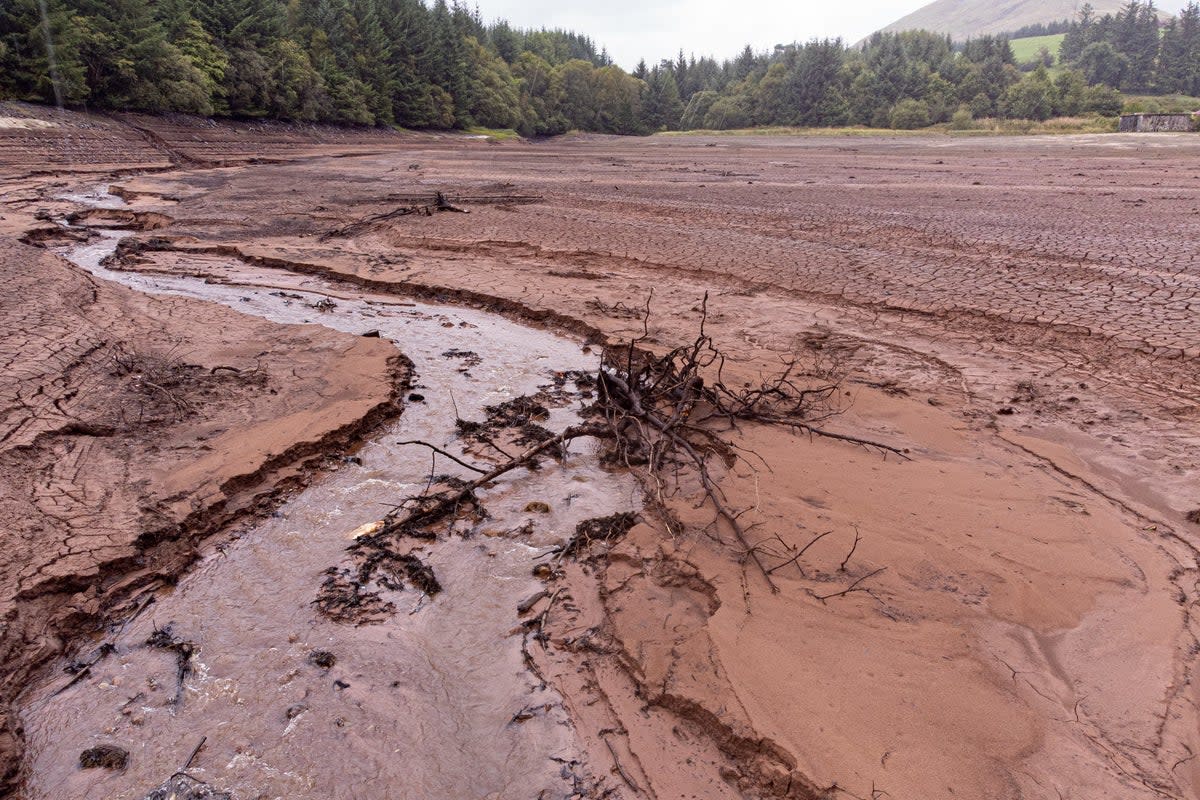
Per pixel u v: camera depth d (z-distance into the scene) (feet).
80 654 14.46
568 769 12.02
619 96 366.63
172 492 18.81
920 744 11.71
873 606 14.90
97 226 60.29
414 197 73.26
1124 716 12.34
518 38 371.56
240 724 12.94
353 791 11.71
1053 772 11.28
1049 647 13.93
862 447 22.04
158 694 13.55
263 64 160.04
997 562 16.30
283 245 52.47
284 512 19.34
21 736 12.64
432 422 25.02
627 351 30.94
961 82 329.72
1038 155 142.51
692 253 46.91
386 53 215.51
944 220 58.54
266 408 24.16
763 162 130.62
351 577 16.83
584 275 43.11
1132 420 23.53
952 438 22.58
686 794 11.45
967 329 32.53
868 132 294.05
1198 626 14.37
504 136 265.95
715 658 13.62
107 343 29.19
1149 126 241.14
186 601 15.96
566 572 16.96
